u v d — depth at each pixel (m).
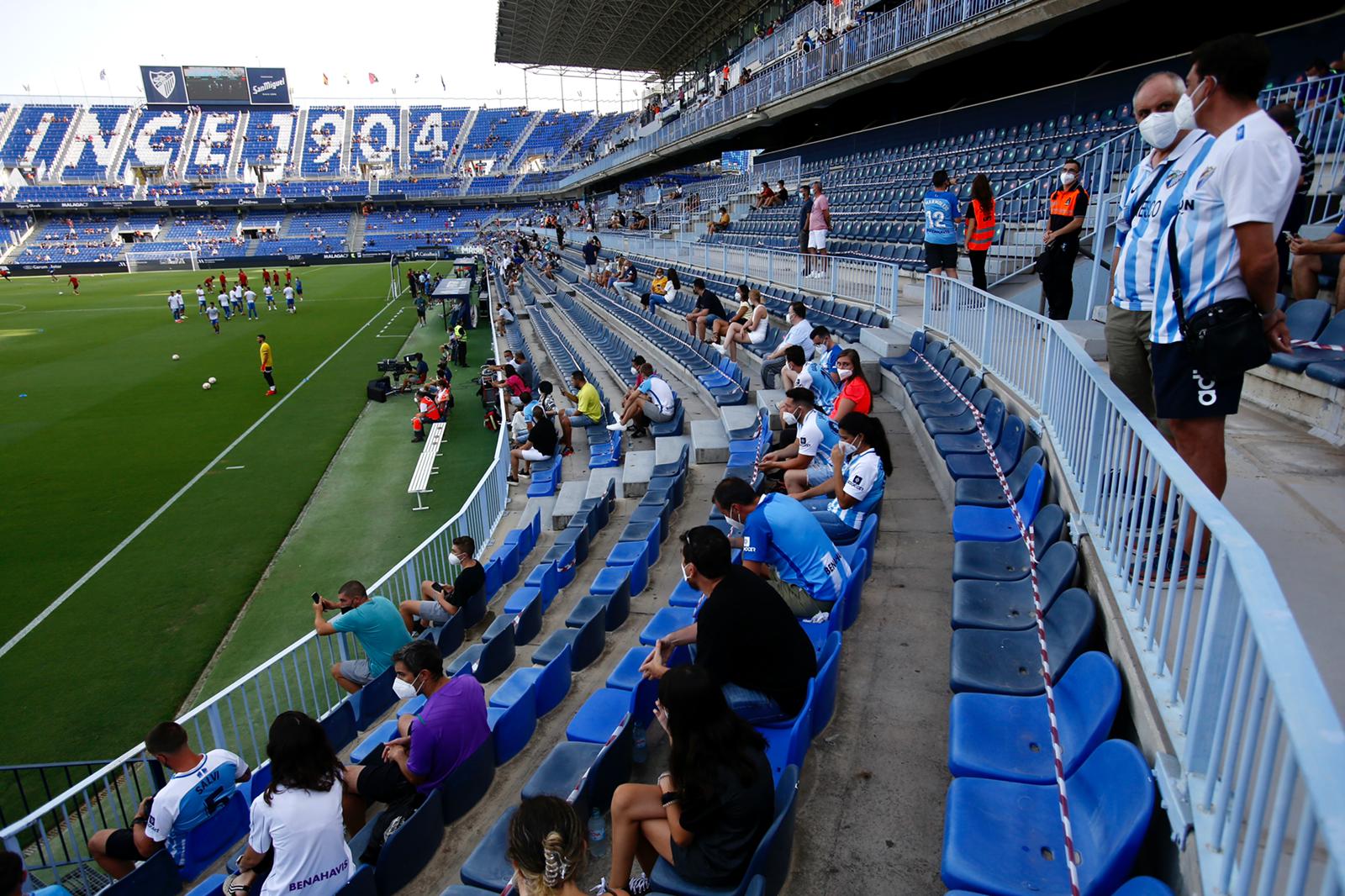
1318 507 4.14
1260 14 14.70
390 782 4.48
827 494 6.56
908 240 17.27
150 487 15.34
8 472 16.31
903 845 3.37
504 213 89.38
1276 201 2.76
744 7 43.06
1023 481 5.45
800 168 29.88
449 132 94.00
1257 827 1.77
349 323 37.56
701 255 22.38
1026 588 4.41
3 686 8.82
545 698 5.53
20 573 11.65
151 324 37.97
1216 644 2.23
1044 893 2.53
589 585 8.38
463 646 7.79
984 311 7.93
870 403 7.37
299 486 15.25
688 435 12.59
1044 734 3.20
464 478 15.59
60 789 7.11
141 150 84.88
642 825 3.17
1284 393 5.87
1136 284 3.51
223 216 83.69
